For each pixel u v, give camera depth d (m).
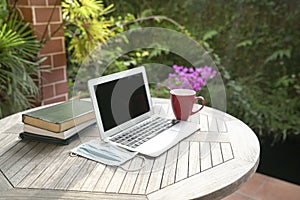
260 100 2.46
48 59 2.03
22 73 1.83
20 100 1.83
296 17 2.20
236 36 2.50
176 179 0.85
